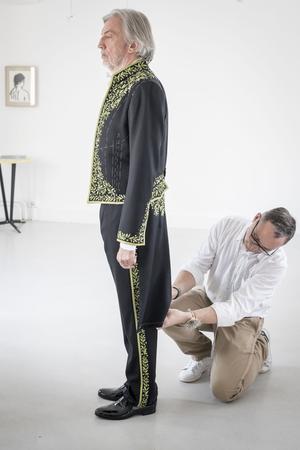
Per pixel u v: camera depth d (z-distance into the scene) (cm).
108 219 218
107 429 225
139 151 200
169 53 656
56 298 395
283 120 655
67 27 661
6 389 256
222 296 266
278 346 320
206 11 646
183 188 677
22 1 635
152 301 220
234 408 246
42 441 215
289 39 642
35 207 695
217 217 676
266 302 261
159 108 203
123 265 206
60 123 679
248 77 652
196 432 225
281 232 236
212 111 661
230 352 247
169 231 648
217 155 668
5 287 417
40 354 297
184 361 296
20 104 677
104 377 272
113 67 215
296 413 243
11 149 689
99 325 344
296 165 661
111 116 210
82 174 685
